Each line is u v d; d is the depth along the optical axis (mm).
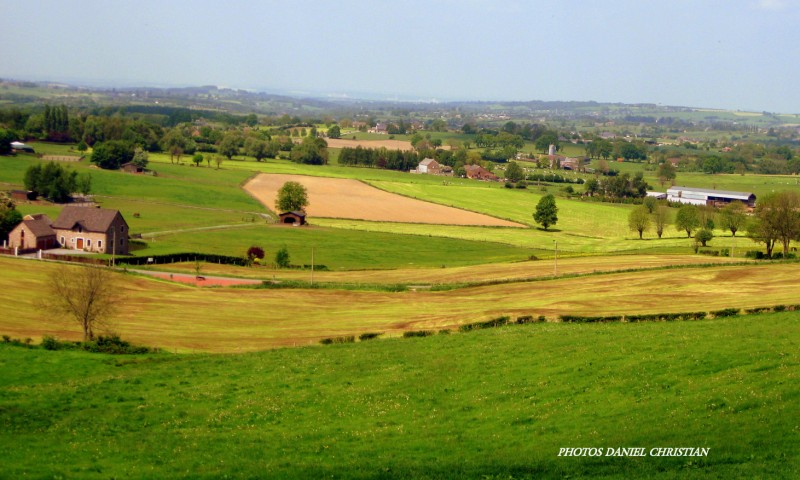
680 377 48969
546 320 72812
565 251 148125
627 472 35656
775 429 39406
